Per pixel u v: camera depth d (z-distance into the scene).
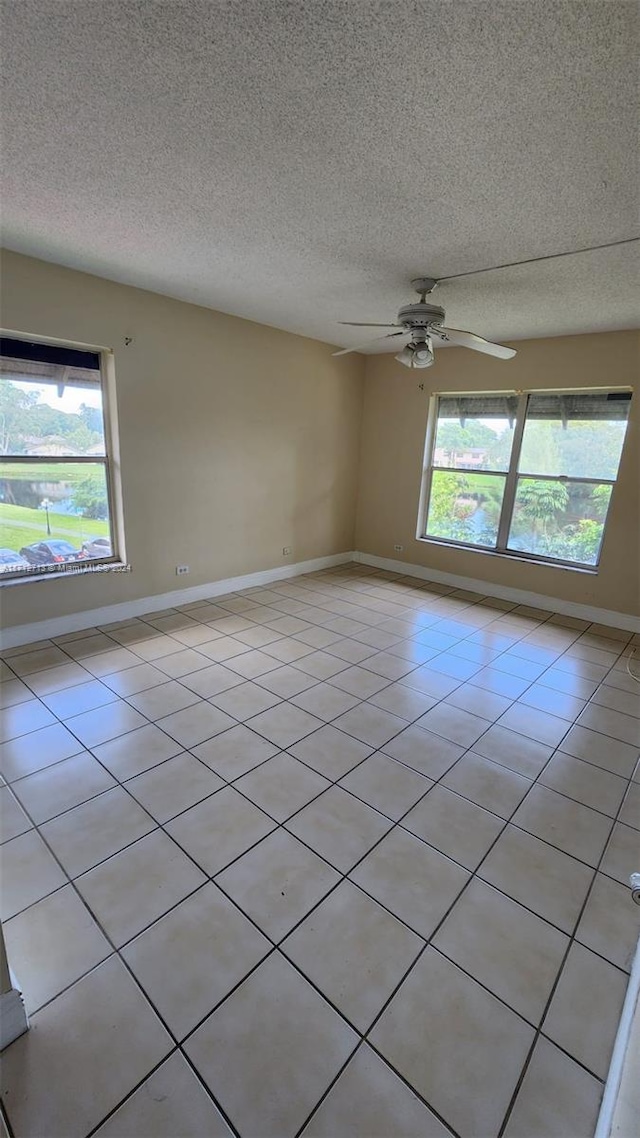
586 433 4.35
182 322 3.86
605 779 2.31
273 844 1.87
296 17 1.25
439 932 1.56
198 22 1.28
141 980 1.39
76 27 1.30
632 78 1.38
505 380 4.63
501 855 1.86
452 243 2.56
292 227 2.47
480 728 2.68
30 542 3.47
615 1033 1.30
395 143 1.75
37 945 1.47
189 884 1.69
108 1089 1.16
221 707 2.79
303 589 5.03
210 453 4.33
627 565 4.21
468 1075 1.21
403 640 3.83
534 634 4.07
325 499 5.61
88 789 2.11
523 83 1.43
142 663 3.28
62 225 2.51
